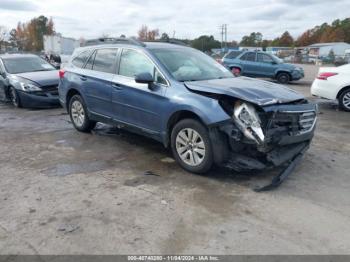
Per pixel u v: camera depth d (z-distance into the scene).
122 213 3.78
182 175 4.84
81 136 6.86
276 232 3.45
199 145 4.70
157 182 4.60
